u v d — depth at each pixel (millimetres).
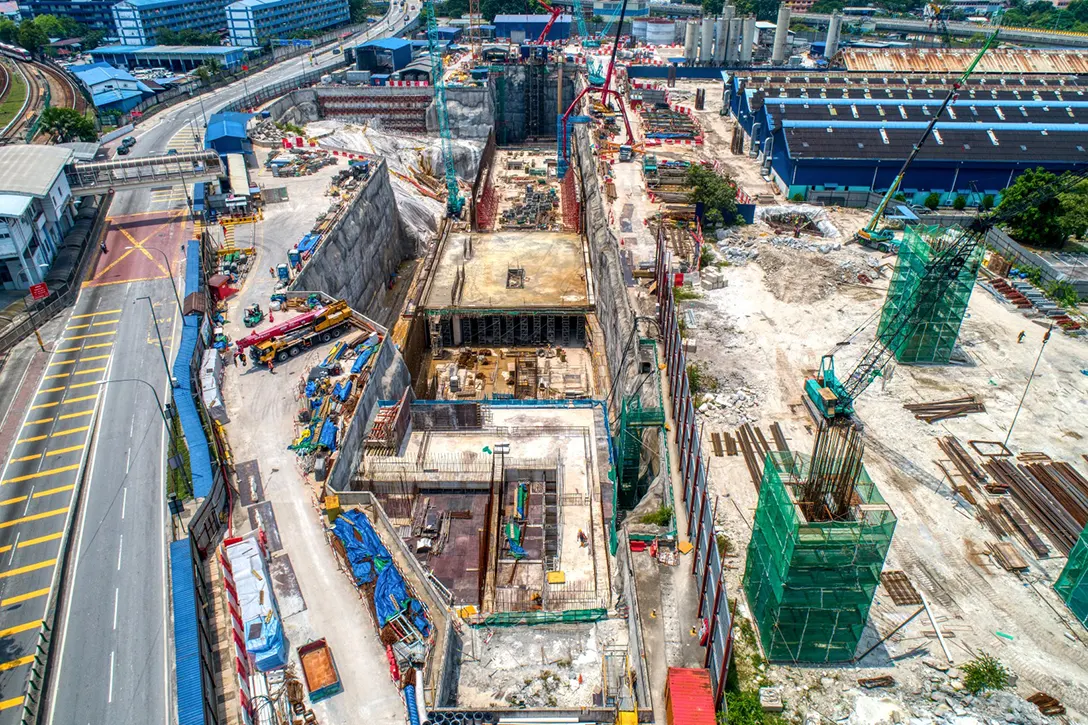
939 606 53344
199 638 49156
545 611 57844
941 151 130875
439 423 86188
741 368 82375
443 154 191125
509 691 50625
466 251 138000
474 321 119250
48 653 50812
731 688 48062
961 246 75000
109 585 56094
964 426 72000
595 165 154750
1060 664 48875
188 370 76750
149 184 119812
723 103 196000
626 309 96750
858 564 45594
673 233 117375
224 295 95625
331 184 135250
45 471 67375
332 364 81375
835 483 49062
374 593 54156
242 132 150125
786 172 135000
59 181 108562
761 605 51438
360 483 73125
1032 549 57906
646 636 52031
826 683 48250
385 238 143375
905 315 79812
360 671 50125
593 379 106750
